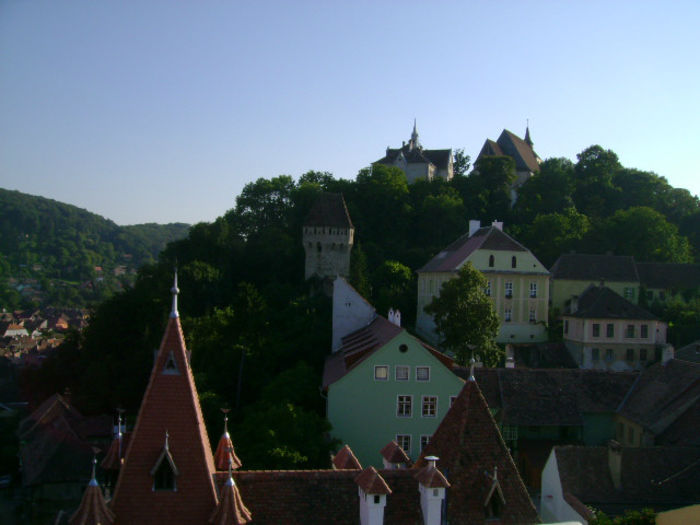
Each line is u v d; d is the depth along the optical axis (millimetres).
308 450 40281
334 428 48281
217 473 21031
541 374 54969
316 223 105375
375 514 20266
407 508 21141
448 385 48781
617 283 94188
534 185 139375
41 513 53781
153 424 20188
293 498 21156
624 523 24656
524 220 134875
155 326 73625
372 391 48500
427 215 126125
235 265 113062
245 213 136125
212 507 19703
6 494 58375
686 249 118750
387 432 48594
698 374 49188
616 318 78312
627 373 55750
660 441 46125
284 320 80688
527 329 86438
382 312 97312
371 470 21031
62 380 80062
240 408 59438
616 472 38438
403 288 103438
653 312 92438
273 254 113312
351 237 106875
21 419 80000
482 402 24219
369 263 113625
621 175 148875
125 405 67562
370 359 48406
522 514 22375
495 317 65062
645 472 38875
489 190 142625
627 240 110438
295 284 110375
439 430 24922
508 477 23000
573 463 39094
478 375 54594
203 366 66312
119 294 81125
